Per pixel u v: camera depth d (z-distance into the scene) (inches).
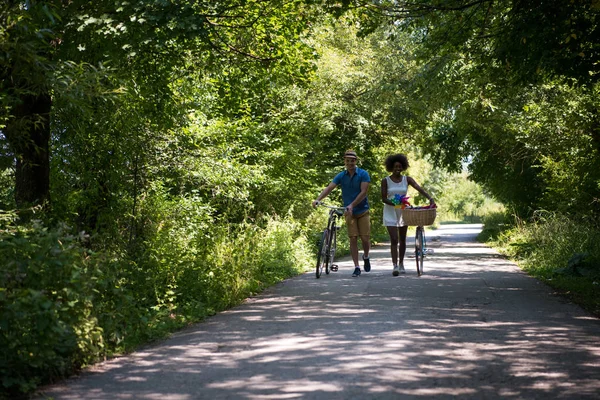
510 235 2057.1
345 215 1074.1
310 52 1063.0
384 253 1750.7
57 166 925.2
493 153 2352.4
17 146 757.3
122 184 959.0
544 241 1482.5
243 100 1097.4
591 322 639.1
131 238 861.8
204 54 988.6
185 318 667.4
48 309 430.9
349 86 2252.7
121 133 915.4
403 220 1064.8
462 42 1146.7
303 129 1823.3
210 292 764.0
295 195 1744.6
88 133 893.2
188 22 809.5
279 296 844.0
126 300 553.3
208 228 957.8
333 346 531.8
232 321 665.6
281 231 1321.4
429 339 556.4
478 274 1107.9
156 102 956.6
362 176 1094.4
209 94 1282.0
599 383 422.6
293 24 1022.4
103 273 543.2
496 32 1111.6
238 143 1368.1
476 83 1374.3
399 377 437.7
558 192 1638.8
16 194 831.1
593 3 831.7
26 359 424.5
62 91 612.1
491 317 665.6
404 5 1068.5
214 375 450.3
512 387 414.9
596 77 938.1
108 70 687.7
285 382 428.8
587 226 1488.7
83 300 478.6
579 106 1236.5
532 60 942.4
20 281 445.7
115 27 808.9
